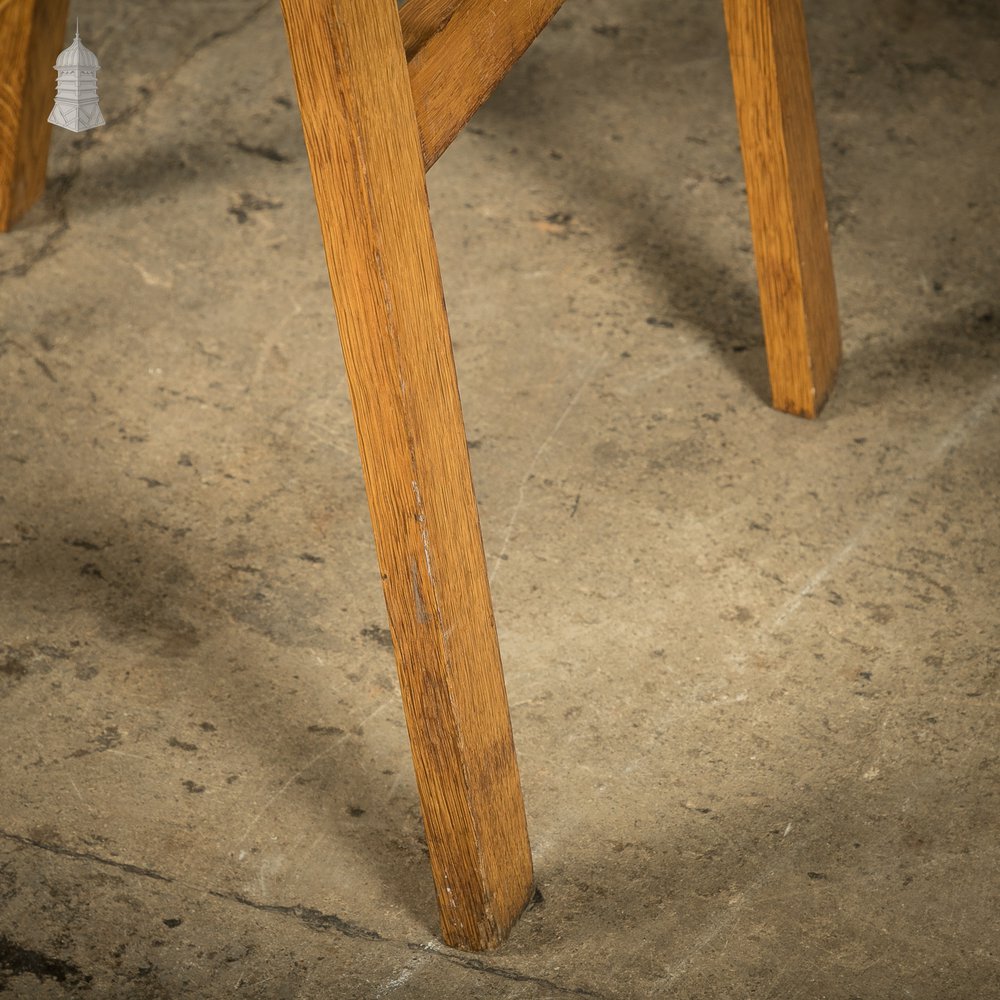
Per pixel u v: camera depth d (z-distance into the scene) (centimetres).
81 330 257
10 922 164
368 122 118
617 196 289
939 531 215
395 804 179
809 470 227
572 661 197
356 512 223
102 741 187
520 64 327
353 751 186
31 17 258
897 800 176
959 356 248
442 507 136
